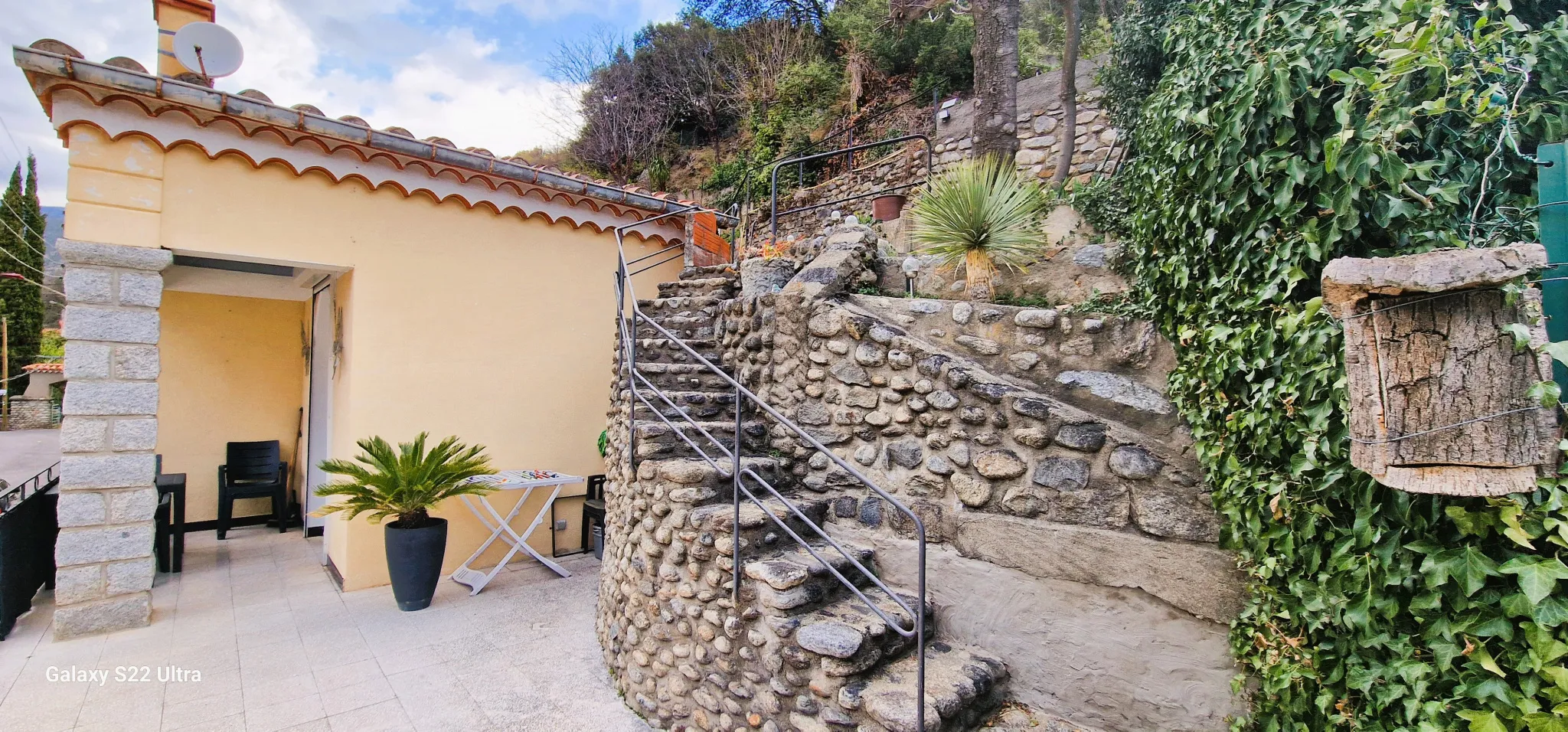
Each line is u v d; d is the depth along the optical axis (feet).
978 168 11.72
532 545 17.30
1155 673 7.51
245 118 12.98
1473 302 4.06
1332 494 5.61
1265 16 6.39
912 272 12.82
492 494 16.66
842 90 39.50
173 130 12.65
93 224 12.00
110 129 12.09
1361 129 5.47
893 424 9.80
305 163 14.05
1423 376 4.20
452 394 16.08
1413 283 4.04
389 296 15.25
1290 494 6.05
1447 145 5.56
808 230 30.01
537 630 12.71
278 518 19.92
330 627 12.58
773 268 13.07
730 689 8.41
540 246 17.56
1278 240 6.29
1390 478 4.31
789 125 39.29
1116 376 8.50
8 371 53.06
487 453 16.56
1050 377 8.91
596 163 52.85
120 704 9.53
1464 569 4.56
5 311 55.11
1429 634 4.93
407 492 13.19
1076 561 8.07
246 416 20.61
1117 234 11.99
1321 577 5.82
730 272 16.74
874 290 12.75
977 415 8.93
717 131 51.75
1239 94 6.43
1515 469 4.00
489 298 16.69
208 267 18.30
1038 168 21.06
